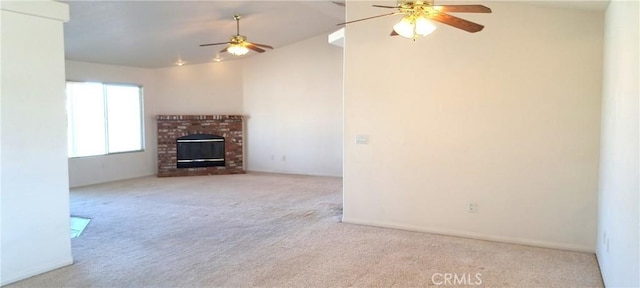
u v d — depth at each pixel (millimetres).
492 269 3520
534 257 3807
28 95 3342
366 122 4832
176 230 4699
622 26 2727
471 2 4113
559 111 3963
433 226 4570
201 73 9336
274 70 9250
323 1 5789
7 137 3225
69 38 5754
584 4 3574
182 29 6227
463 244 4172
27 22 3311
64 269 3523
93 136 7957
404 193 4688
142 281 3275
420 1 3055
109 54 7188
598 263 3639
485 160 4285
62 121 3578
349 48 4871
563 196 4008
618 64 2871
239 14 6039
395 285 3197
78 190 7184
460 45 4305
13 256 3273
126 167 8570
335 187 7477
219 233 4582
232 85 9562
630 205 2324
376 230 4680
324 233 4574
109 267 3572
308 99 8914
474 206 4363
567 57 3900
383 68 4699
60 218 3572
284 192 7012
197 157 9148
